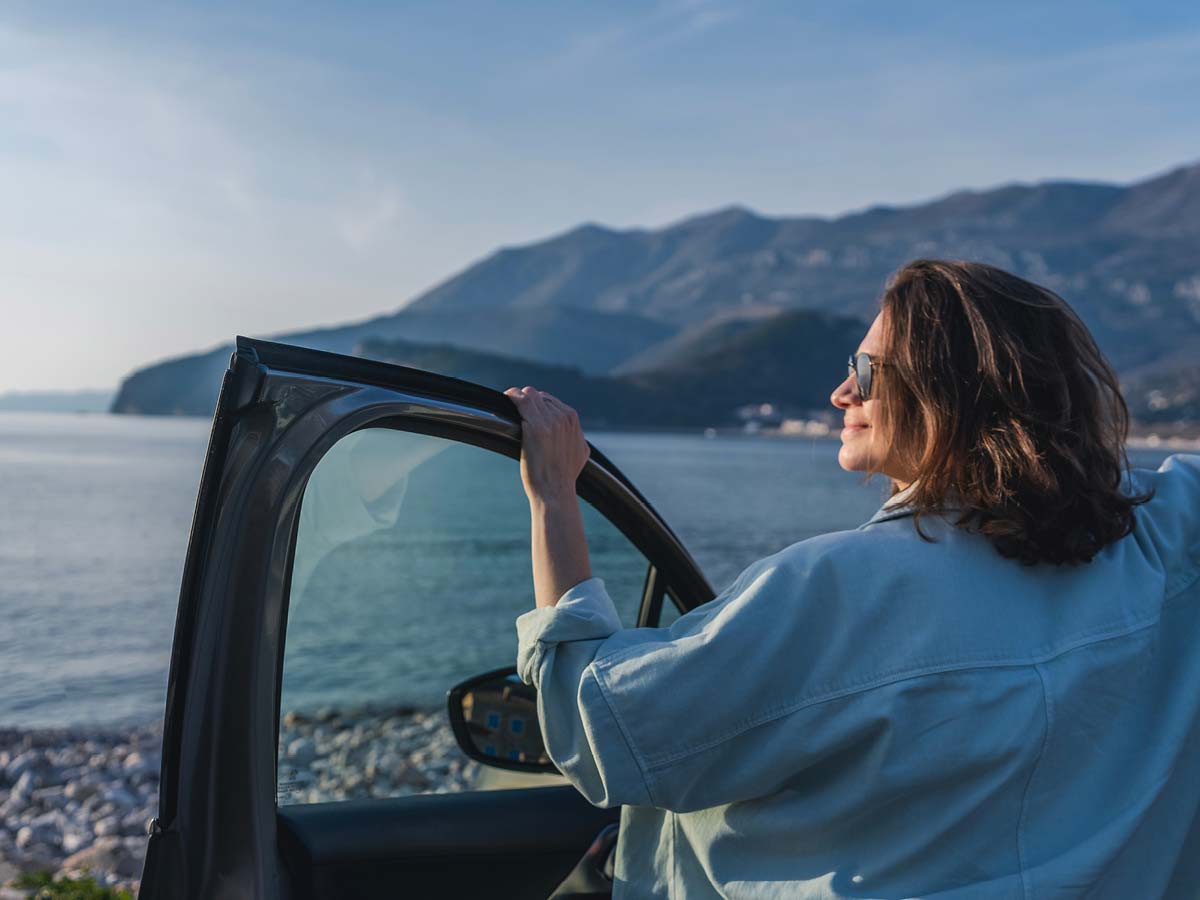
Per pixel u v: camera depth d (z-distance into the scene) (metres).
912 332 1.19
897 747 1.03
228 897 1.15
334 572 1.46
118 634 19.62
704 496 72.81
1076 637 1.09
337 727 1.59
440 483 1.42
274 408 1.16
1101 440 1.18
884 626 1.06
